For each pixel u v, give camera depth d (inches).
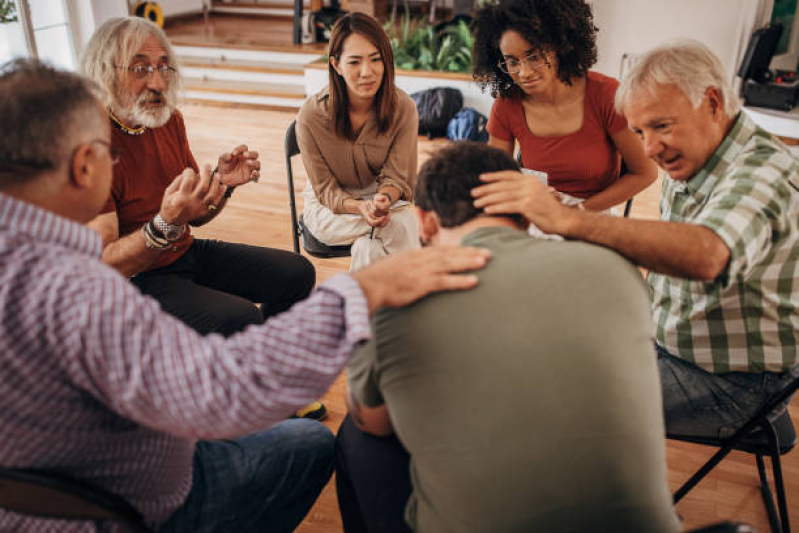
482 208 39.9
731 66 202.8
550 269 35.3
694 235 41.1
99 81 66.2
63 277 31.0
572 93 76.0
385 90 80.3
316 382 32.1
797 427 81.1
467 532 35.2
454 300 34.7
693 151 48.5
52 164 34.5
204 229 135.3
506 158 41.7
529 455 33.5
